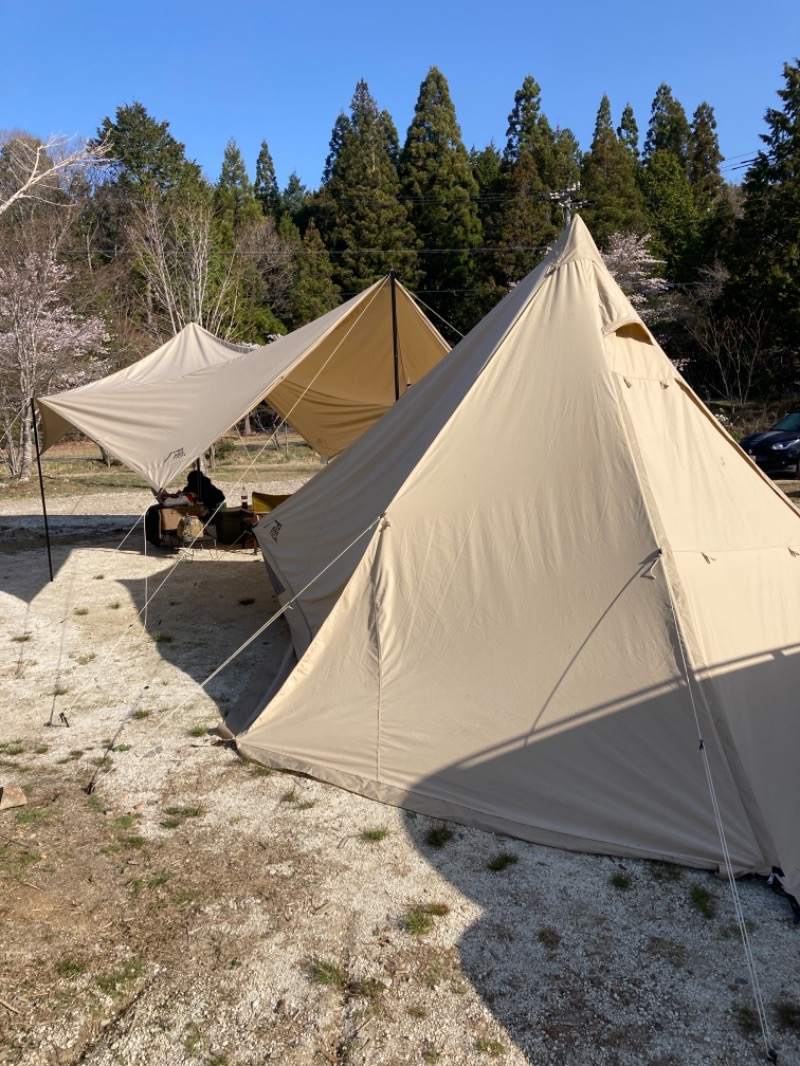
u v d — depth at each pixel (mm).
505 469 4297
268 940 2951
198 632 6836
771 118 27266
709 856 3332
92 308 24719
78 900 3189
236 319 28078
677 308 29922
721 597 3941
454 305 37844
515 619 3986
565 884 3270
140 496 17094
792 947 2879
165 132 35469
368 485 5262
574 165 38844
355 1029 2527
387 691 4148
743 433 23344
